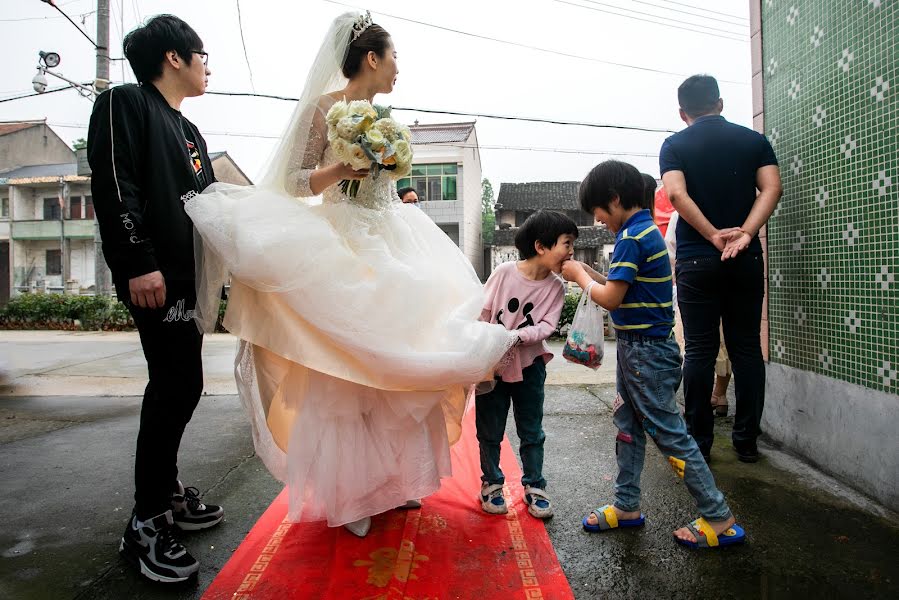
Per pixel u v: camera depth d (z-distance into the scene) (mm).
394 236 2035
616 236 2166
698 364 2684
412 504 2289
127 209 1732
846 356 2465
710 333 2678
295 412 1938
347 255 1811
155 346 1854
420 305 1887
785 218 2932
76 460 2895
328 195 2002
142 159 1825
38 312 12477
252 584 1743
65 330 12258
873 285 2289
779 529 2080
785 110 2930
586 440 3135
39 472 2723
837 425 2525
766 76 3117
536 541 2018
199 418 3709
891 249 2184
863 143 2332
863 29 2311
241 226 1749
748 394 2695
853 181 2402
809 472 2609
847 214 2447
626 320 2076
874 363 2289
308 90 1911
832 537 2016
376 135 1776
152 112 1872
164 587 1740
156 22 1952
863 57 2316
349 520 1841
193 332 1939
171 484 1893
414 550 1937
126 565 1866
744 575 1796
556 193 27312
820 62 2615
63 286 22500
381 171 1953
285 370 1947
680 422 2039
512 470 2719
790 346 2908
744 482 2500
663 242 2082
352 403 1857
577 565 1874
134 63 1975
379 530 2076
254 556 1913
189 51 1995
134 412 3936
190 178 1952
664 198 4828
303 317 1771
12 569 1838
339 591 1675
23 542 2023
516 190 27859
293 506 1806
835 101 2510
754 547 1962
